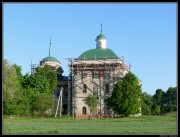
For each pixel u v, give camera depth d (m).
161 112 118.94
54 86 113.38
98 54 110.75
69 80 109.69
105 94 106.00
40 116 83.75
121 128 43.41
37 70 116.12
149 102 132.50
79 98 107.25
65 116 92.50
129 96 88.38
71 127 46.00
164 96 141.25
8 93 75.19
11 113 77.50
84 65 108.94
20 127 43.41
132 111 88.25
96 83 107.38
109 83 106.50
